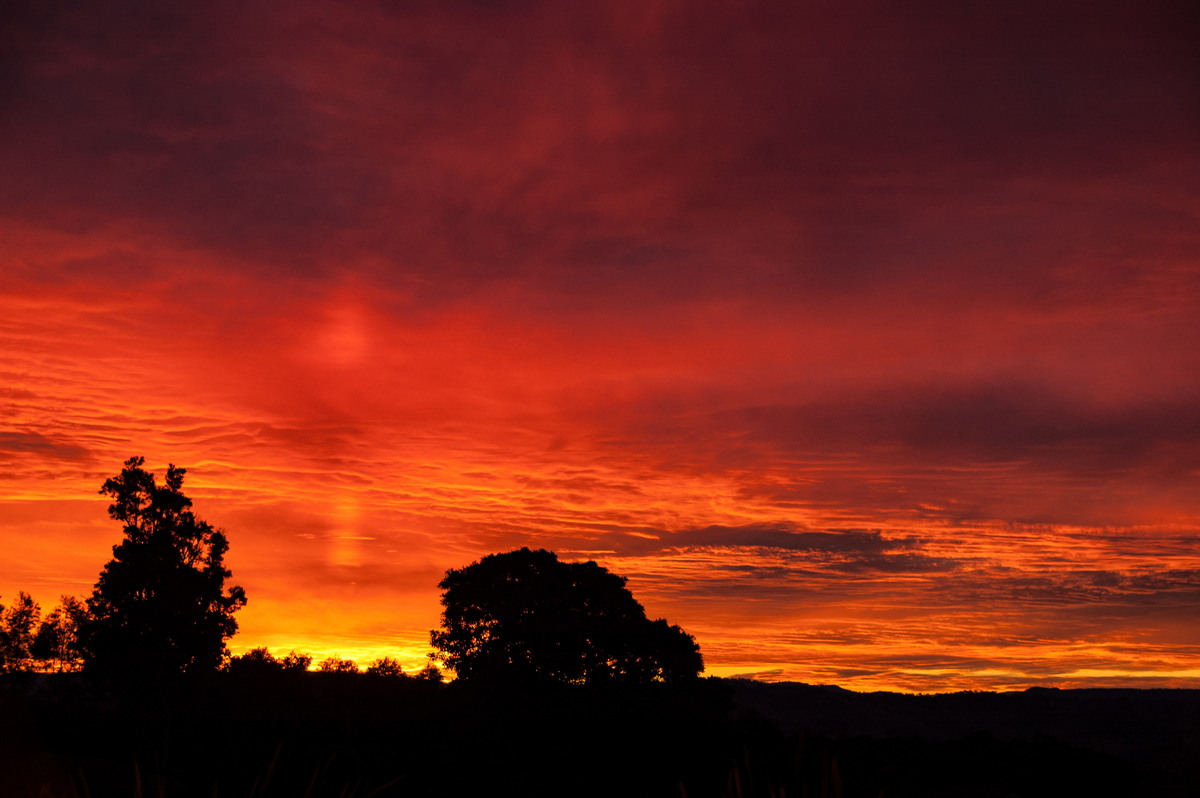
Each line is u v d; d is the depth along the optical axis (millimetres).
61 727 31547
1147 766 35125
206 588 36531
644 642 41812
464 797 28453
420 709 41250
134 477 37594
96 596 35406
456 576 45094
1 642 34250
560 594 42750
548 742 35156
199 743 31625
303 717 36656
